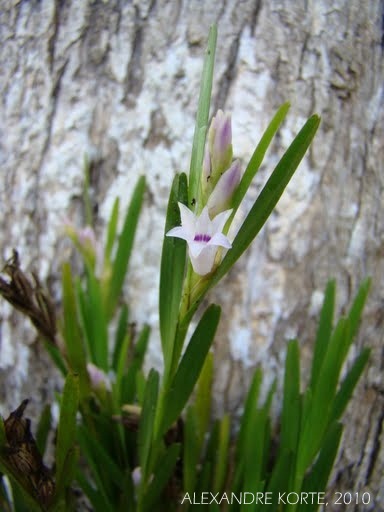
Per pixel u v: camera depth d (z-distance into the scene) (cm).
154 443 8
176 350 8
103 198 13
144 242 12
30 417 13
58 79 13
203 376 10
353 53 13
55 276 13
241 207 12
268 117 12
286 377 10
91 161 13
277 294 12
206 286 7
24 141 13
